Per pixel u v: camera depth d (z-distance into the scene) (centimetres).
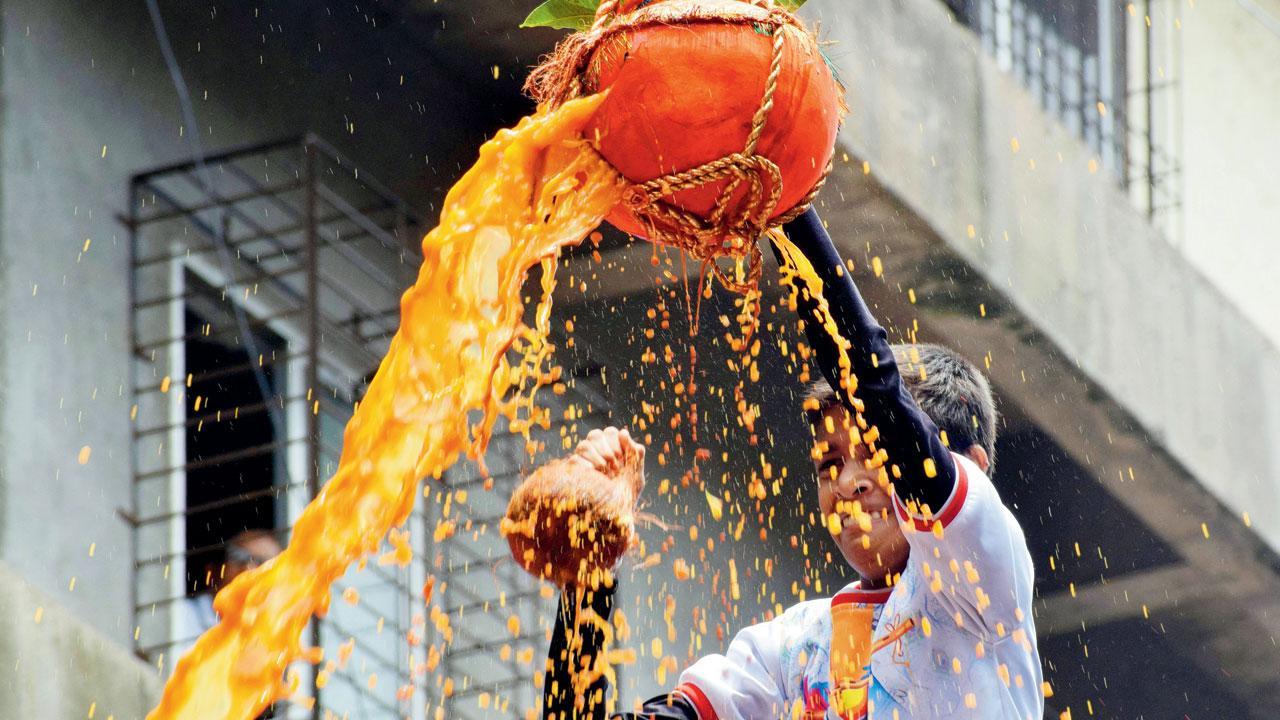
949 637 453
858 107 1296
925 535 442
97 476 1080
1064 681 1766
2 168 1075
